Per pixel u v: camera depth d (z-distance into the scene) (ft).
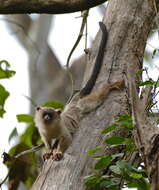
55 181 30.96
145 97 32.07
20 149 47.44
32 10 34.60
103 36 38.22
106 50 37.88
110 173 30.99
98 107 35.78
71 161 32.14
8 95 46.42
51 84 85.66
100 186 28.91
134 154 30.71
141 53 37.70
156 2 38.60
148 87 32.14
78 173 31.27
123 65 36.88
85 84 39.52
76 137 34.22
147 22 38.45
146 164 24.86
